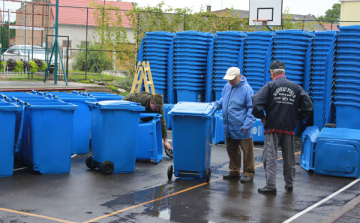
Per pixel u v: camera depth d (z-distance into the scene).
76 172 6.74
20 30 18.77
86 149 8.25
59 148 6.54
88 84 16.38
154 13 18.03
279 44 11.05
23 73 16.02
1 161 6.27
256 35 11.32
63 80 17.44
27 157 7.00
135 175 6.70
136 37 18.16
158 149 7.97
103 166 6.59
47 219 4.62
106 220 4.64
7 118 6.23
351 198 5.73
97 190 5.79
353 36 10.05
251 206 5.27
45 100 7.52
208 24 18.91
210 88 12.30
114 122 6.60
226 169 7.32
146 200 5.41
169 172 6.35
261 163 7.89
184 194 5.72
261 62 11.37
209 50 12.27
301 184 6.41
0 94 8.34
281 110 5.74
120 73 21.41
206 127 6.17
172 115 6.16
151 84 12.15
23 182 6.07
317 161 6.98
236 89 6.30
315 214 5.02
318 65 10.80
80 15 31.66
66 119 6.54
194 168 6.32
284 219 4.82
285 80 5.82
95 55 21.98
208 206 5.22
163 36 12.76
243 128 6.13
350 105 10.24
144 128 7.58
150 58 13.04
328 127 9.02
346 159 6.78
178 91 12.75
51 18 30.89
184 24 18.36
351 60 10.20
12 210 4.88
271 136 5.81
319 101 10.83
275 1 16.53
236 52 11.83
